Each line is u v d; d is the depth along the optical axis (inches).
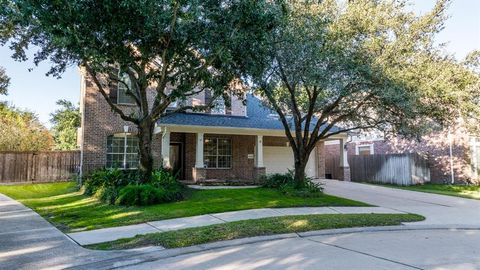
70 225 324.8
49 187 649.6
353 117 528.4
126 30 321.4
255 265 207.0
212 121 692.1
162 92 444.5
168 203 436.8
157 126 662.5
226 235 276.5
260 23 351.6
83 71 645.3
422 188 727.1
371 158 895.1
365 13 428.5
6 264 207.5
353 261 215.8
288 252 238.2
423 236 299.4
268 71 470.6
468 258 225.8
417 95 426.6
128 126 694.5
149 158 487.5
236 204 438.0
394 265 207.6
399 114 476.1
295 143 593.6
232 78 436.8
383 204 494.9
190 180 713.0
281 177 607.5
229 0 345.7
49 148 907.4
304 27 419.5
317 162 853.8
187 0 315.6
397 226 337.7
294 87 500.4
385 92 417.7
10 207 427.8
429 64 450.3
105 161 676.1
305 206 447.5
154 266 205.6
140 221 337.7
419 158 813.9
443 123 504.1
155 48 365.1
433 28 454.3
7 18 348.5
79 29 308.0
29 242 260.5
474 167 749.3
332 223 330.3
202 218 355.3
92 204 440.1
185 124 641.0
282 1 365.1
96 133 674.2
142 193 427.5
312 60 420.2
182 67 410.0
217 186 622.5
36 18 318.7
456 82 474.0
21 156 718.5
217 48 359.6
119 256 223.1
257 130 698.8
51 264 207.8
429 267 204.1
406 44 437.4
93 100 677.3
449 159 792.9
